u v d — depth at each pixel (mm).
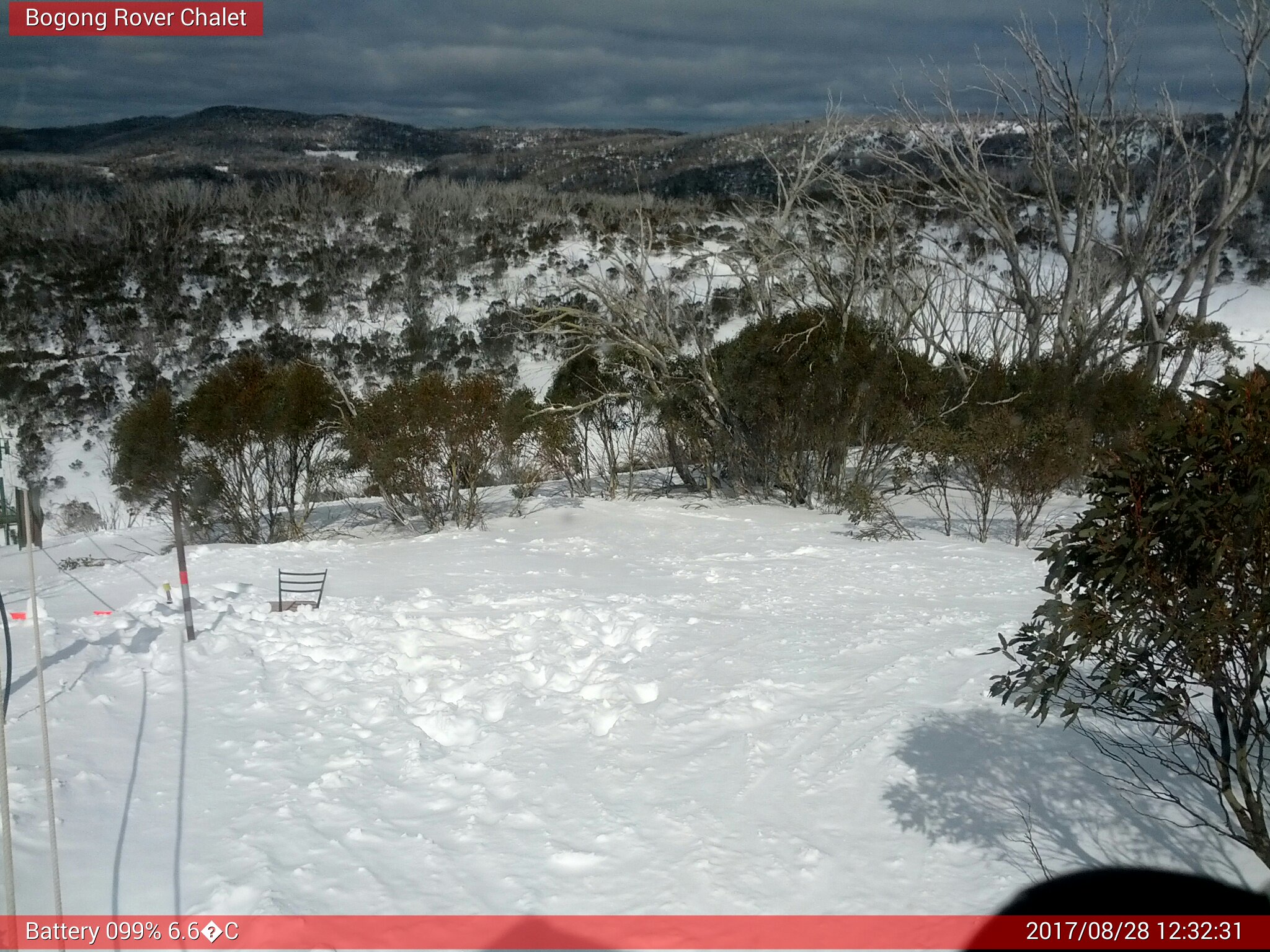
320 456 21734
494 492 22125
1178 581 3855
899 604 9891
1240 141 23656
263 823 4973
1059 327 23750
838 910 4387
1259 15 22391
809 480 19969
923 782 5504
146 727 6211
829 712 6582
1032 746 5793
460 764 5949
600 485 23234
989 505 17672
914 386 19500
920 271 27141
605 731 6602
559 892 4512
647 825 5164
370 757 5918
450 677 7613
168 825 4918
